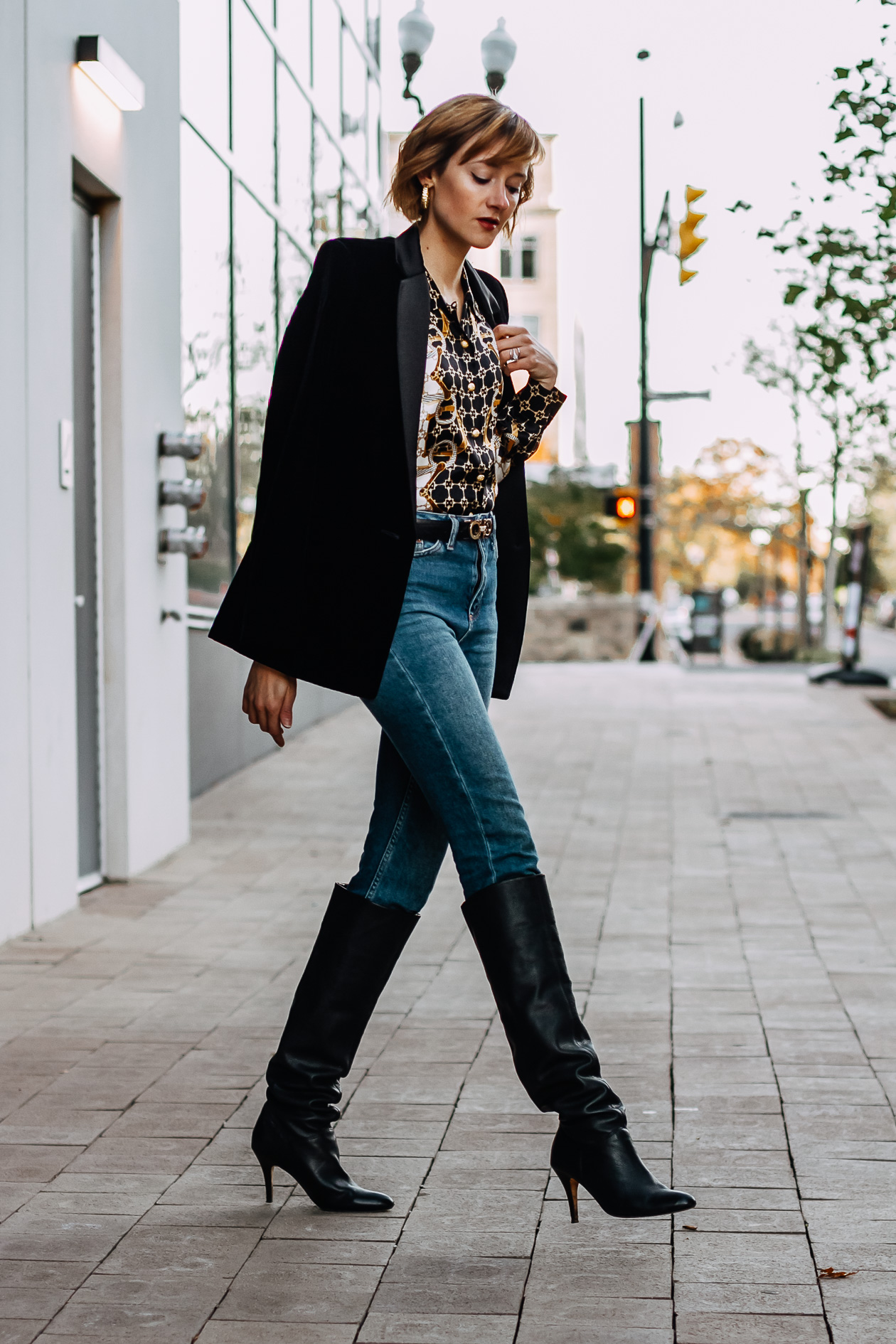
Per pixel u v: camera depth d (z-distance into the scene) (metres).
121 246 6.58
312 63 12.90
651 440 25.48
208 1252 2.70
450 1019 4.41
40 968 5.07
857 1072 3.85
